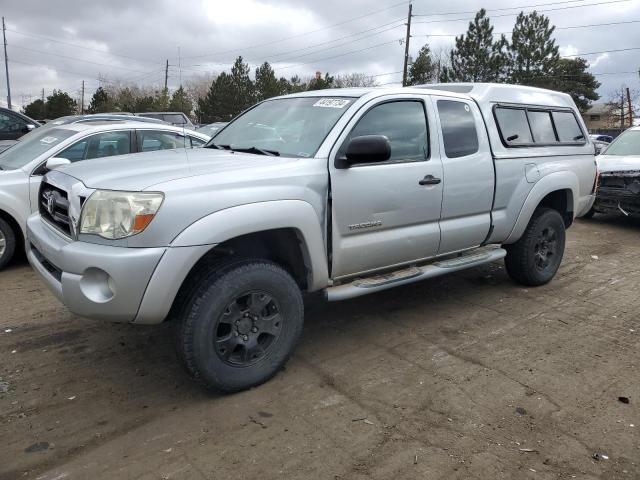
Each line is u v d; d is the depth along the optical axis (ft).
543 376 12.37
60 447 9.54
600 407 11.10
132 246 9.82
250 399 11.22
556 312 16.47
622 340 14.44
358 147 11.60
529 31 130.72
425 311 16.40
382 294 17.93
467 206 15.17
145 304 9.88
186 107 219.41
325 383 11.93
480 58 126.52
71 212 10.61
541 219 17.92
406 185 13.39
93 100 208.85
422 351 13.60
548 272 18.78
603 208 30.91
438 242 14.62
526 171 16.88
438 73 145.07
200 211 10.16
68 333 14.35
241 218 10.50
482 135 15.71
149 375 12.17
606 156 32.53
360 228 12.71
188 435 9.95
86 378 12.01
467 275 20.21
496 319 15.83
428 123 14.35
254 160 12.00
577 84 181.68
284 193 11.20
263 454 9.42
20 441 9.69
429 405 11.07
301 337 14.40
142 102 208.03
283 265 12.50
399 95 13.87
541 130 18.10
